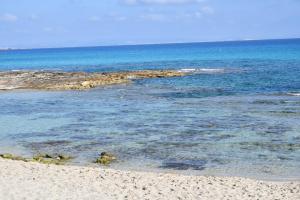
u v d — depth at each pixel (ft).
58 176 57.41
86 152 77.66
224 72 231.50
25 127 101.40
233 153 74.54
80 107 130.41
